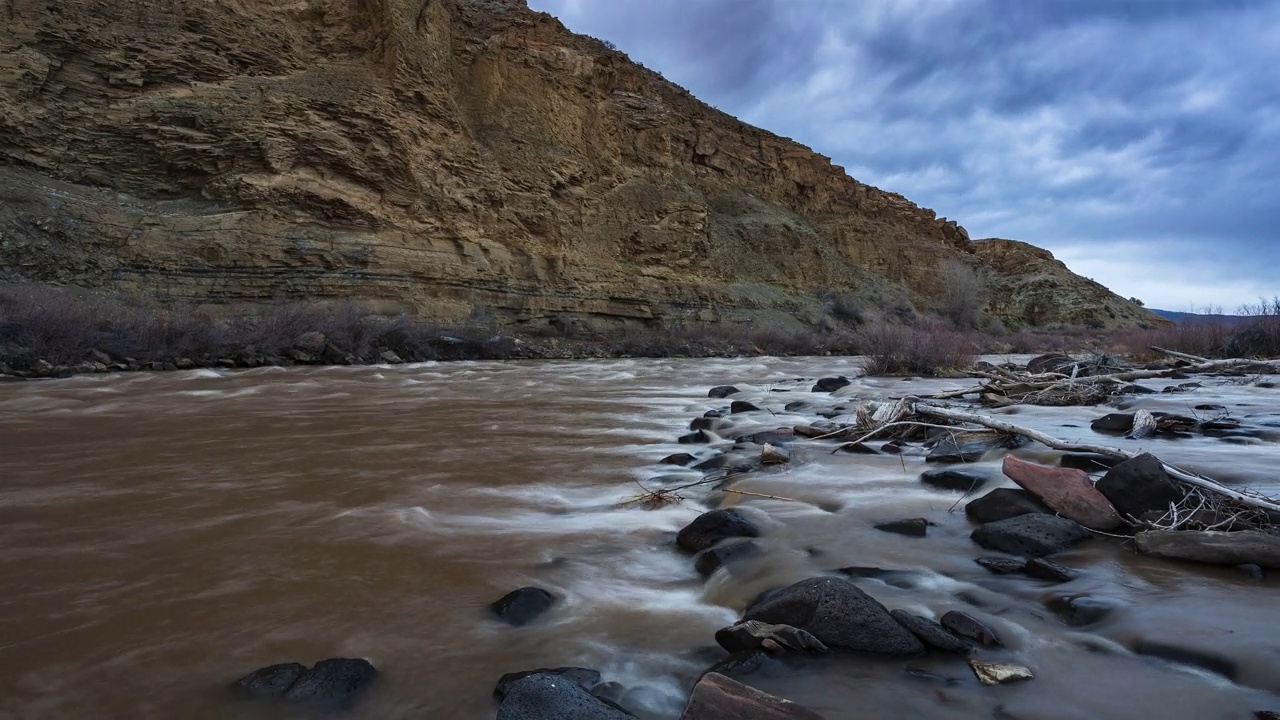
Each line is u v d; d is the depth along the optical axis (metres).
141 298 15.38
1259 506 2.38
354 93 20.50
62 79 16.95
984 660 1.56
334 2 21.92
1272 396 7.00
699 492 3.38
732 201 42.06
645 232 30.28
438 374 12.62
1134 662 1.53
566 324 24.31
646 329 27.75
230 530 2.72
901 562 2.24
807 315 36.22
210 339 12.56
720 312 31.33
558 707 1.29
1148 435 4.41
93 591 2.07
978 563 2.21
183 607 1.96
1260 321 13.41
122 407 7.01
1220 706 1.32
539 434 5.45
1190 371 10.16
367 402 7.90
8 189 14.91
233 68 19.25
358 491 3.41
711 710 1.29
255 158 18.42
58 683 1.53
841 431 4.74
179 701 1.46
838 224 47.84
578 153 29.14
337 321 15.40
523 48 28.78
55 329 10.66
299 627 1.83
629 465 4.11
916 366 11.99
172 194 17.72
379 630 1.82
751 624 1.69
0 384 8.86
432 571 2.27
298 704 1.43
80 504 3.11
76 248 15.11
